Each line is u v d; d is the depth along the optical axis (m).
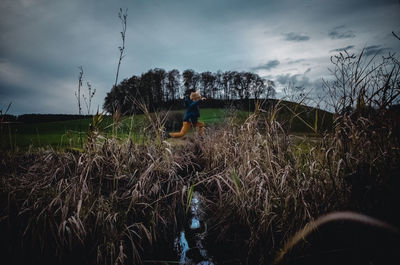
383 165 1.38
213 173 2.88
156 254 1.66
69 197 1.63
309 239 1.48
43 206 1.63
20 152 2.97
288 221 1.59
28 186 1.84
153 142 2.84
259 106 2.15
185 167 3.44
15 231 1.52
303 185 1.65
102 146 2.36
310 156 1.93
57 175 2.23
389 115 1.43
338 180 1.57
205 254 1.64
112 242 1.54
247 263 1.51
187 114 6.18
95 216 1.68
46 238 1.50
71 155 2.49
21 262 1.44
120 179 2.28
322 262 1.31
